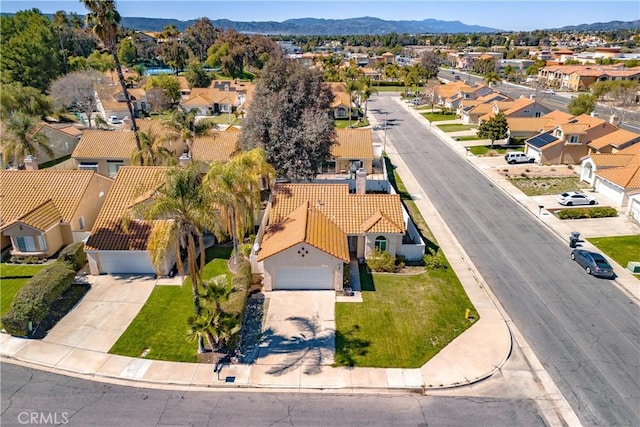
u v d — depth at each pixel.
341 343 25.06
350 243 34.81
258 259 29.09
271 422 19.97
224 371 23.08
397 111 106.75
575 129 59.66
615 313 27.94
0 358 24.03
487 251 36.28
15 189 37.69
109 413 20.52
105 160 55.97
